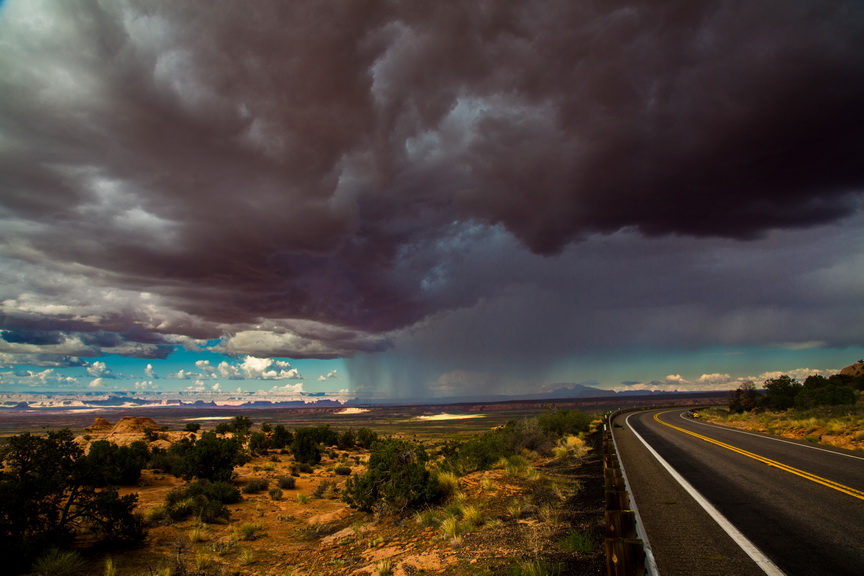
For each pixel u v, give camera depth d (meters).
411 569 7.04
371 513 14.61
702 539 6.33
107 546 11.97
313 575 8.60
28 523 10.87
